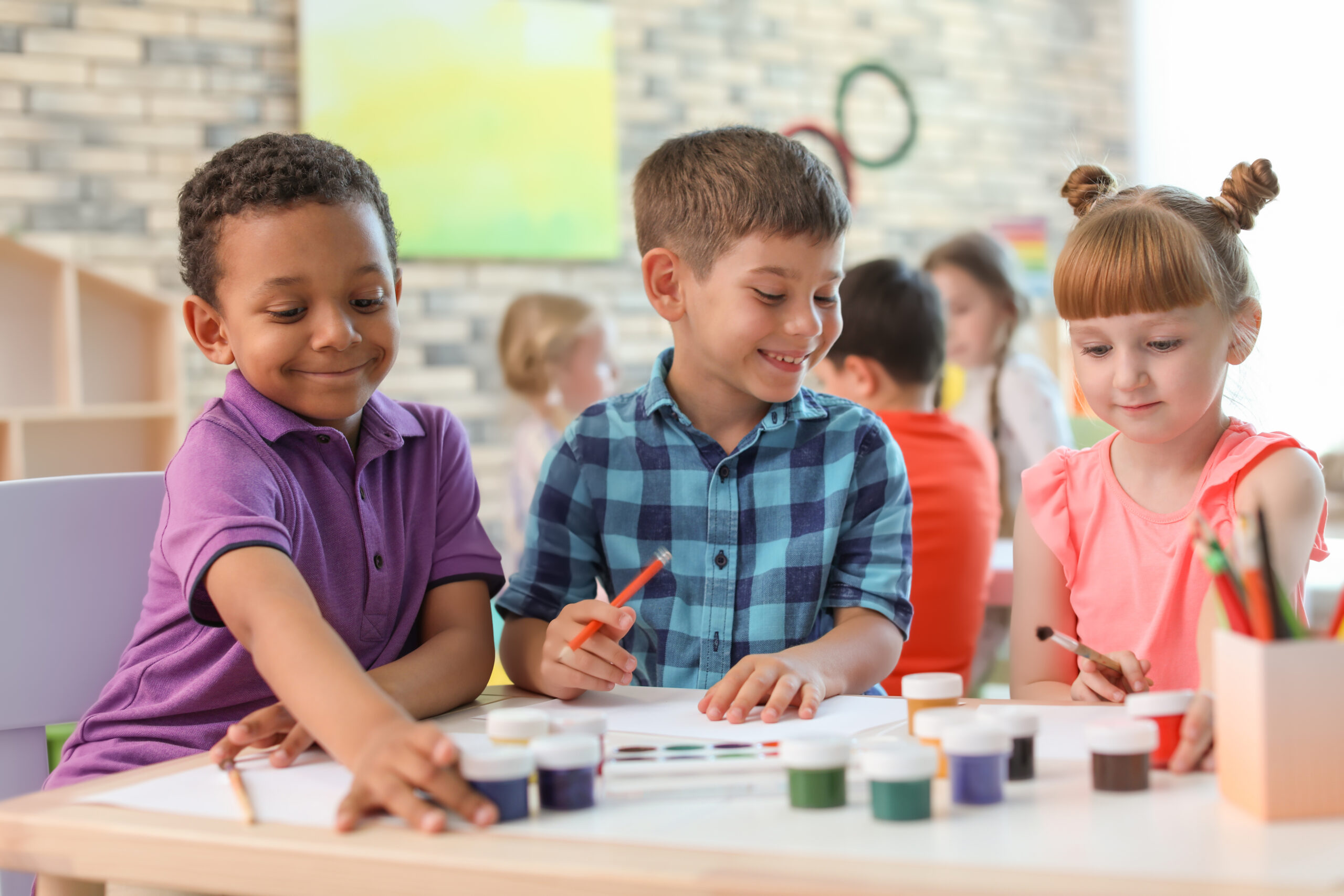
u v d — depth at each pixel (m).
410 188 3.67
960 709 0.67
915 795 0.55
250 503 0.85
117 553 1.09
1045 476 1.16
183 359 3.37
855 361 1.73
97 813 0.60
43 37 3.28
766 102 4.24
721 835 0.54
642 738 0.73
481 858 0.51
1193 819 0.54
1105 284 0.96
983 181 4.60
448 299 3.76
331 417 0.95
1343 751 0.54
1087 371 1.01
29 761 1.06
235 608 0.77
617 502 1.10
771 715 0.77
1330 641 0.54
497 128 3.78
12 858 0.60
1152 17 4.77
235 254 0.91
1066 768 0.63
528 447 3.17
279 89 3.56
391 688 0.83
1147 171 4.79
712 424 1.10
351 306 0.93
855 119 4.38
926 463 1.59
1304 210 4.39
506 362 3.19
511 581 1.09
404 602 1.00
